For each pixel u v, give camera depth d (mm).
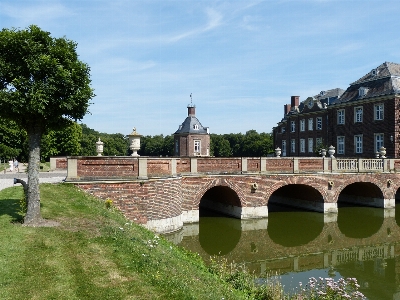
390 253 18875
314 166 26281
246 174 23609
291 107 58219
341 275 15336
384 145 37312
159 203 18422
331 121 45062
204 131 63188
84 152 90500
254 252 18703
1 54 10438
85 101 11367
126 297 6773
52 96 10641
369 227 24422
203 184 22250
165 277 7934
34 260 8148
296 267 16438
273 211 28562
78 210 13102
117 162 17516
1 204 13430
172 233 19312
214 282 9773
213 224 23531
